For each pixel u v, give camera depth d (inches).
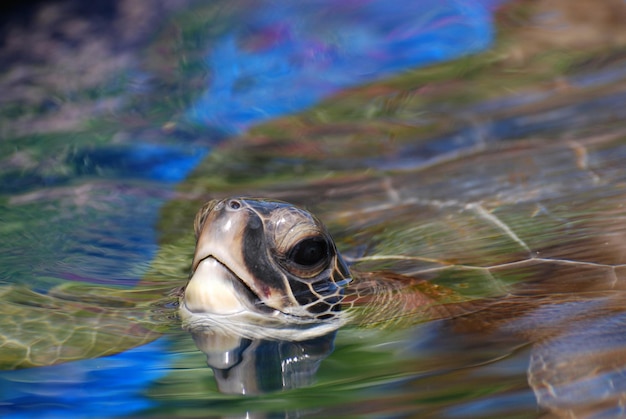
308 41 1165.7
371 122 864.3
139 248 586.6
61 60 1149.1
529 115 788.0
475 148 727.7
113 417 334.0
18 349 412.8
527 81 908.0
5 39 1227.9
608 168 608.7
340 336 405.1
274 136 858.1
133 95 1021.2
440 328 405.7
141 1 1316.4
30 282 520.4
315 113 919.7
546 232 520.1
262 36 1191.6
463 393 333.7
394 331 406.3
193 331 423.5
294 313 424.5
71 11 1299.2
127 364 389.4
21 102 1013.2
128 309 465.4
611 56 933.8
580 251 486.9
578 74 892.6
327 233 450.9
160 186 733.9
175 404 341.4
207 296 420.2
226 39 1190.3
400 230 561.6
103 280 523.8
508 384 338.6
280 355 386.0
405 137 799.1
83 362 394.9
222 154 812.0
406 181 670.5
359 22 1203.9
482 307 427.5
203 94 1010.7
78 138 879.1
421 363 366.9
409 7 1235.2
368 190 661.9
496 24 1125.7
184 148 839.7
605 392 327.0
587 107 773.9
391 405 326.3
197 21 1244.5
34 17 1285.7
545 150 680.4
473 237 530.6
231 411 331.0
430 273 481.4
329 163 751.7
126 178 760.3
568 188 586.2
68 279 526.0
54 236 616.4
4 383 375.2
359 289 451.2
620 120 718.5
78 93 1034.1
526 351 369.4
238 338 408.2
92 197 708.7
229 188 708.7
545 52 990.4
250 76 1065.5
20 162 816.3
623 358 354.9
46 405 350.0
